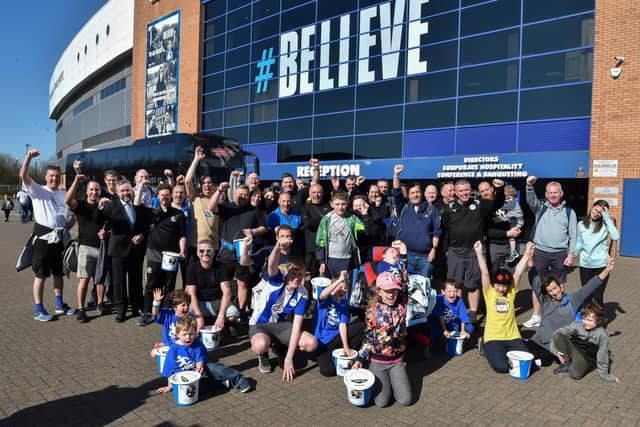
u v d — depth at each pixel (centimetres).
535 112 1496
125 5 3922
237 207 619
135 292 648
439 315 540
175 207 630
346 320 460
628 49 1286
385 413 375
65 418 355
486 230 668
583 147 1396
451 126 1702
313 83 2150
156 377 438
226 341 562
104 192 710
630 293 838
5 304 707
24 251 619
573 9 1410
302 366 482
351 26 1998
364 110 1964
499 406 389
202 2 2705
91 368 457
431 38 1745
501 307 494
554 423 360
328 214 600
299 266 454
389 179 1881
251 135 2456
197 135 1669
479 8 1617
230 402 391
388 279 400
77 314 624
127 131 4212
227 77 2592
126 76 4206
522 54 1519
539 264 621
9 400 385
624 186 1299
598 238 605
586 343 450
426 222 635
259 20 2394
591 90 1376
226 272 564
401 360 408
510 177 1552
